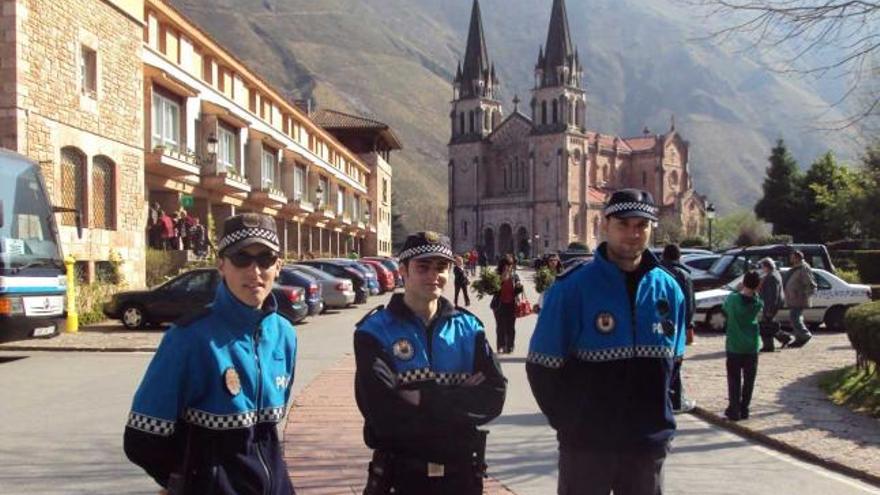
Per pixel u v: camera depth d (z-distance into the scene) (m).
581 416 4.44
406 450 4.05
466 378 4.25
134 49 27.31
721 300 21.50
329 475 7.57
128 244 26.70
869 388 11.31
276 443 3.80
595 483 4.48
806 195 77.94
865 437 9.33
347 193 71.00
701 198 126.75
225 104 38.59
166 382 3.53
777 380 13.29
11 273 14.48
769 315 16.89
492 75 125.50
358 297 31.95
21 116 20.58
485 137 122.12
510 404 11.43
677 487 7.55
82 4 23.75
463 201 122.56
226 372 3.57
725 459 8.70
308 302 23.84
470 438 4.14
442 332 4.26
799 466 8.40
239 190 37.34
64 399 11.55
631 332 4.46
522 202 116.25
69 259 20.66
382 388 4.05
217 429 3.55
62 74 22.66
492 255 119.38
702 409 11.02
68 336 19.52
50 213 16.02
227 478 3.55
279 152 48.62
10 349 17.27
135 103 27.39
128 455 3.55
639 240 4.50
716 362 15.51
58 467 7.96
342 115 84.38
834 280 21.94
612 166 123.38
